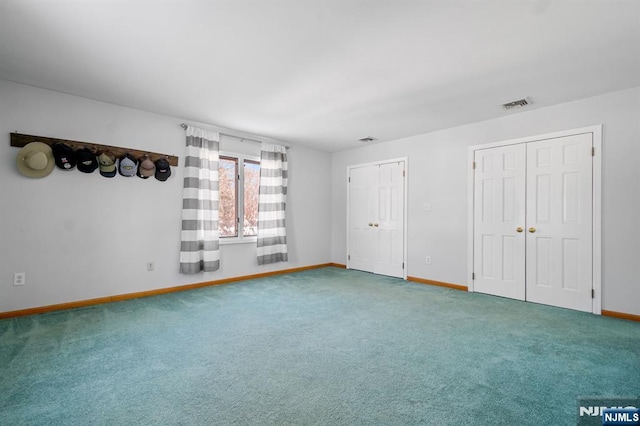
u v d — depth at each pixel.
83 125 3.42
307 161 5.77
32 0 1.84
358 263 5.69
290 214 5.50
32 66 2.71
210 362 2.16
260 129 4.58
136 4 1.88
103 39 2.27
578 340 2.56
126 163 3.63
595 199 3.26
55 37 2.25
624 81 2.91
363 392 1.80
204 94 3.30
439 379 1.95
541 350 2.37
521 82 2.94
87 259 3.45
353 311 3.30
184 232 4.10
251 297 3.83
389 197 5.21
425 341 2.53
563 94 3.22
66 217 3.32
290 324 2.91
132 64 2.65
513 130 3.84
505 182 3.90
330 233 6.19
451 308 3.42
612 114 3.17
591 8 1.87
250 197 4.98
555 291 3.51
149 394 1.77
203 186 4.23
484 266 4.07
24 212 3.10
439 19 2.00
